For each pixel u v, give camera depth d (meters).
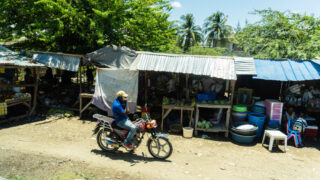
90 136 6.76
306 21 13.89
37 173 4.05
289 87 8.64
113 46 8.35
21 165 4.34
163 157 5.30
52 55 8.98
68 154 5.21
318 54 11.17
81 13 10.55
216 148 6.39
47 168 4.32
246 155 5.94
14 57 8.47
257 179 4.59
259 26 15.95
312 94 8.48
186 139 7.06
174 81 9.28
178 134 7.50
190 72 7.22
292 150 6.44
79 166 4.57
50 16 10.88
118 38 12.16
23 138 6.15
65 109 9.58
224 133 7.81
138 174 4.44
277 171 5.02
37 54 9.15
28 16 11.33
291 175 4.85
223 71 7.13
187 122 8.16
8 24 11.40
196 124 7.45
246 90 8.48
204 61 7.55
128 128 5.05
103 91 8.13
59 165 4.52
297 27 14.06
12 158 4.64
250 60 7.56
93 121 8.46
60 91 10.70
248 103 8.49
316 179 4.71
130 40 13.01
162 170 4.73
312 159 5.82
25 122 7.81
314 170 5.15
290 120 7.07
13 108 9.26
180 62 7.61
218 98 8.41
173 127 7.62
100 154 5.39
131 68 7.74
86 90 9.58
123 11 11.10
